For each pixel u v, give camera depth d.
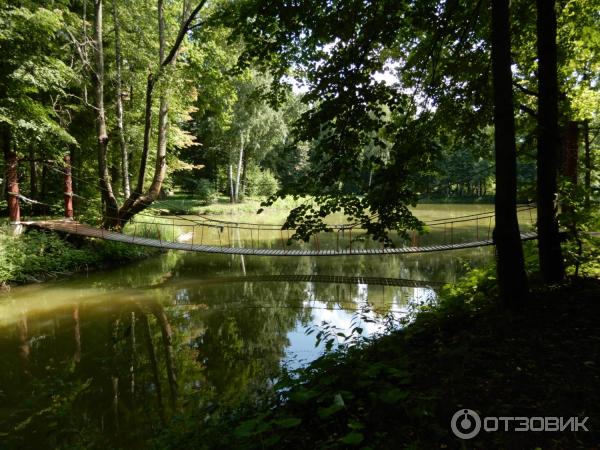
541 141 5.21
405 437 2.27
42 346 6.93
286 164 43.41
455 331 4.17
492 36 4.13
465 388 2.70
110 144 17.89
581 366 2.83
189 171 36.78
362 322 7.86
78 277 12.05
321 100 5.00
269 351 6.65
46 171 17.75
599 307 3.90
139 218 19.25
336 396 2.38
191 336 7.53
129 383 5.52
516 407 2.43
